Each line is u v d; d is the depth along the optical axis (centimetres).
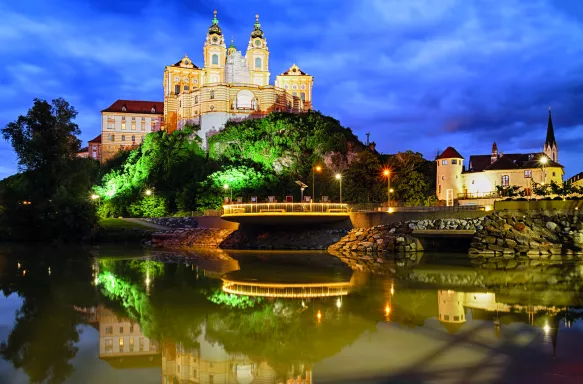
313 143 13150
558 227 5653
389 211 6850
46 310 2691
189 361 1828
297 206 7212
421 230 6178
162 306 2791
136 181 14225
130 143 18462
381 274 4075
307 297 3022
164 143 14525
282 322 2370
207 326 2327
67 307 2778
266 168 13362
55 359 1847
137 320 2448
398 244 6169
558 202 5819
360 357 1806
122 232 9456
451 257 5509
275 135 13800
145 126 18600
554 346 1897
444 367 1678
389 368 1684
